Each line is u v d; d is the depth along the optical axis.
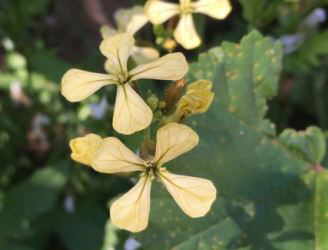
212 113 0.11
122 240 0.16
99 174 0.17
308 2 0.16
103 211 0.17
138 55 0.11
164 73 0.09
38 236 0.17
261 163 0.11
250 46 0.12
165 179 0.09
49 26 0.22
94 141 0.09
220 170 0.11
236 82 0.12
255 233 0.11
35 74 0.18
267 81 0.12
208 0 0.11
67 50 0.21
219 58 0.12
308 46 0.16
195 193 0.09
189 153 0.11
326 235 0.11
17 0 0.19
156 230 0.11
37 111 0.18
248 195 0.11
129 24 0.11
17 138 0.19
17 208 0.17
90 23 0.21
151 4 0.11
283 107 0.18
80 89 0.09
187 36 0.11
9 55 0.19
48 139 0.18
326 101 0.18
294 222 0.11
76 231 0.17
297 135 0.12
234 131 0.11
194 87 0.09
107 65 0.09
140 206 0.09
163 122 0.10
